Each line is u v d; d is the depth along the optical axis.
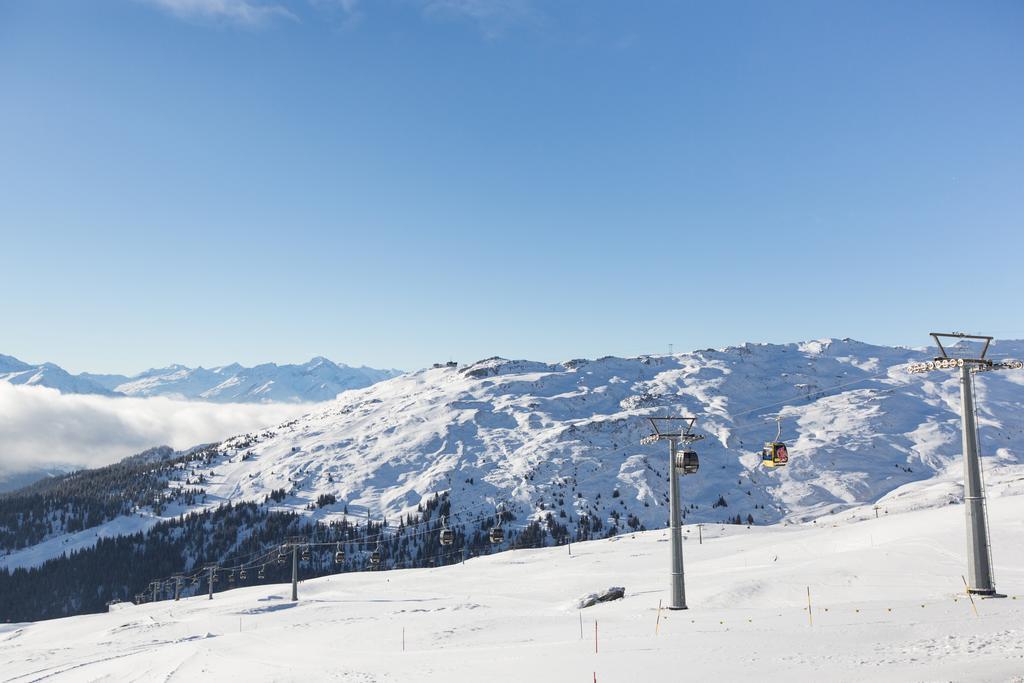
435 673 31.77
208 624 80.56
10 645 90.81
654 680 24.22
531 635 44.12
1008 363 34.91
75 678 49.81
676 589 45.97
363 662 39.38
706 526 182.75
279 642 55.97
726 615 40.22
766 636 30.31
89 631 96.94
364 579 144.38
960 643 24.02
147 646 67.62
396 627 56.38
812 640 28.02
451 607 82.81
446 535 77.44
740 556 104.75
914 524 91.44
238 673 41.22
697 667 25.52
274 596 122.81
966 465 36.34
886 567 60.75
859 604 38.94
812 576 61.06
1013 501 87.56
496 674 29.31
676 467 46.50
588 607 62.31
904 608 34.16
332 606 91.12
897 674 20.42
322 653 46.97
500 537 76.62
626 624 42.97
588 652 32.03
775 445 42.47
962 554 61.44
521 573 123.25
